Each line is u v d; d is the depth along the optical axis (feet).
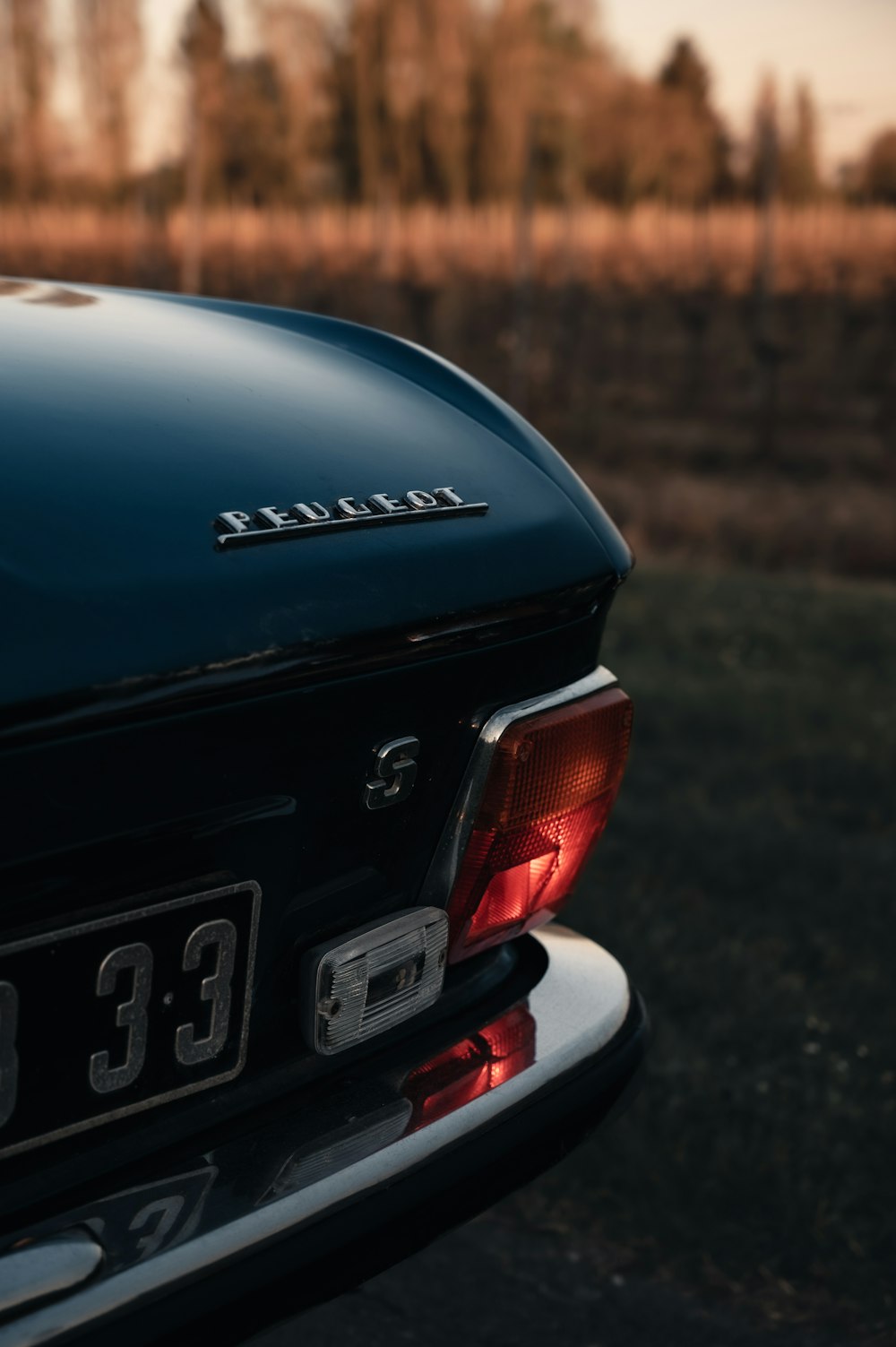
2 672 2.97
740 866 11.13
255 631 3.42
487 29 95.66
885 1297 6.24
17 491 3.38
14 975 3.12
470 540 4.15
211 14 86.89
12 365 4.08
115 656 3.15
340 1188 3.59
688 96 98.17
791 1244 6.59
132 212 104.68
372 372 5.17
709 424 75.05
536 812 4.45
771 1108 7.65
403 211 100.32
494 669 4.22
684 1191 6.92
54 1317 2.99
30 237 107.45
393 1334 5.97
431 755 4.12
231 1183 3.51
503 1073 4.21
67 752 3.12
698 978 9.09
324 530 3.79
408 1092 4.02
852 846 11.73
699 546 48.62
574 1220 6.78
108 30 97.66
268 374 4.72
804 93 93.56
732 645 19.92
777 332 85.81
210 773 3.46
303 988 3.91
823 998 8.98
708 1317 6.16
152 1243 3.26
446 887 4.31
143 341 4.72
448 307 92.79
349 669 3.67
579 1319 6.12
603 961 4.97
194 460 3.84
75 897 3.28
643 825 11.84
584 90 94.89
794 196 97.50
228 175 103.04
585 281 92.38
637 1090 4.65
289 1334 5.90
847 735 15.14
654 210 96.84
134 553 3.37
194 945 3.51
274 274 101.91
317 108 100.89
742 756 14.16
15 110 102.42
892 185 92.89
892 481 63.26
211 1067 3.63
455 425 4.85
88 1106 3.34
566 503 4.73
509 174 96.84
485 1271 6.42
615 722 4.74
